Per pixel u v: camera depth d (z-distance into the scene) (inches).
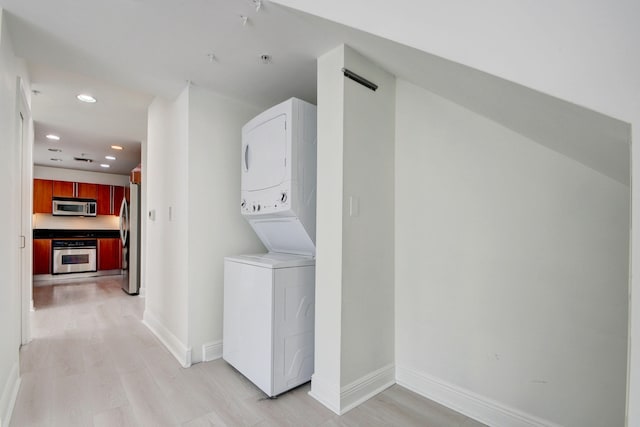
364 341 74.2
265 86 94.5
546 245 58.8
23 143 104.3
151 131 125.5
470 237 69.2
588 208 54.2
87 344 105.3
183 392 75.6
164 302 110.2
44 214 246.5
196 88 95.3
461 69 44.6
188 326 91.7
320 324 73.2
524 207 61.5
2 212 63.9
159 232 116.7
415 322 78.7
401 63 64.8
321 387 72.3
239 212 105.0
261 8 57.8
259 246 110.3
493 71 38.2
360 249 73.3
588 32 31.0
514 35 36.3
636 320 27.7
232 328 87.8
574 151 50.9
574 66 32.0
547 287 58.6
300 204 79.9
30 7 58.6
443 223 73.9
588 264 54.2
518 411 61.7
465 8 40.6
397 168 83.3
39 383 78.9
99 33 67.1
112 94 116.3
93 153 198.1
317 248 74.4
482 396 66.7
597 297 53.3
